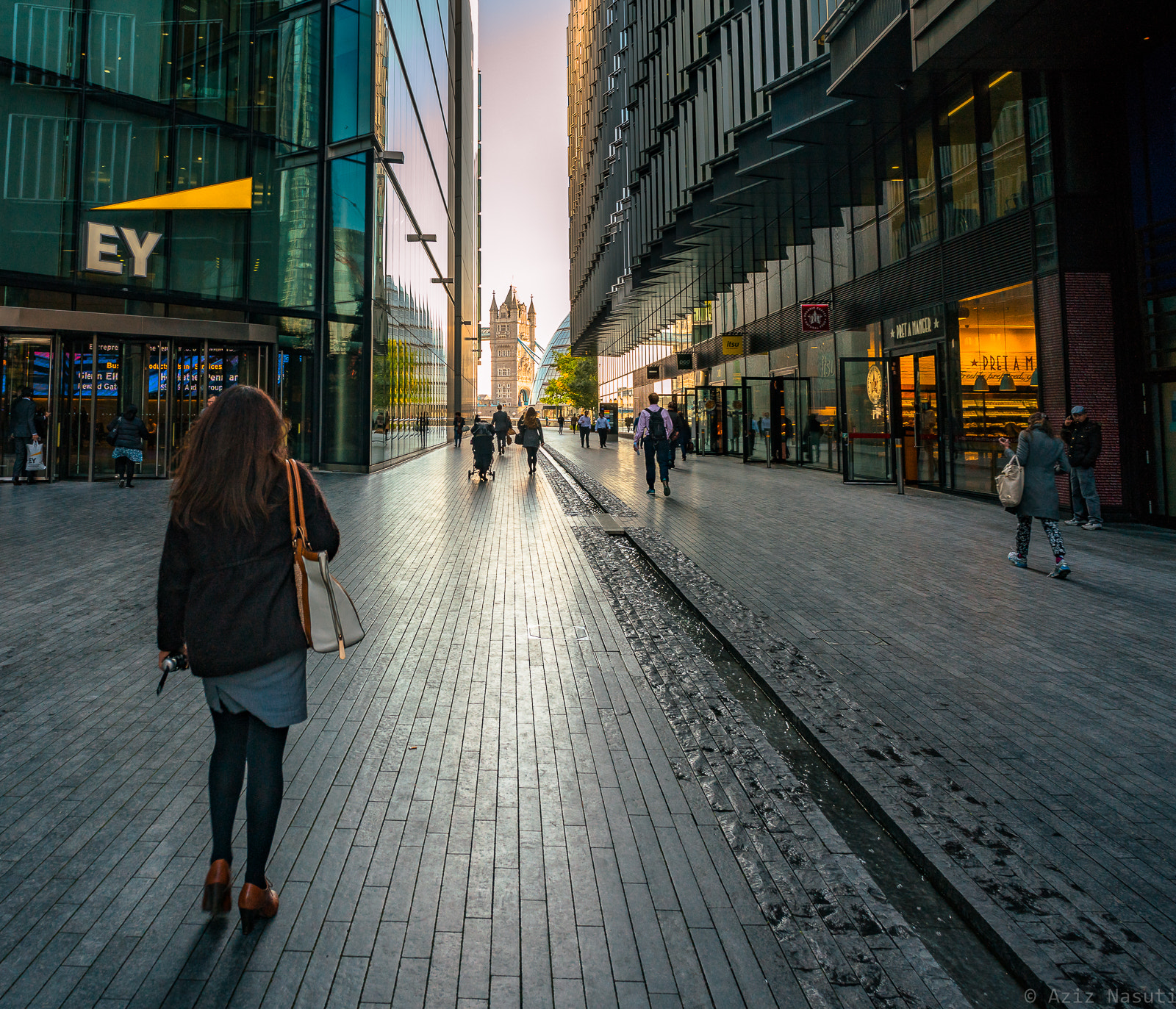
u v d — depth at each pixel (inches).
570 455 1196.5
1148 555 339.9
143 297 681.6
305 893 106.3
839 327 787.4
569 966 92.1
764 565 322.0
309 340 810.2
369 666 203.3
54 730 160.7
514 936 97.7
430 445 1312.7
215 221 724.0
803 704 171.5
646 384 1814.7
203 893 104.7
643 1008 85.4
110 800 131.8
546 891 106.9
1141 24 385.4
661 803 131.4
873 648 212.4
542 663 205.9
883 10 443.8
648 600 275.7
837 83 499.2
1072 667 195.8
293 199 790.5
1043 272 465.4
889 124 571.5
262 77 755.4
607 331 2006.6
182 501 97.0
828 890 106.7
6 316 618.2
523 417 798.5
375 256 811.4
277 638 96.6
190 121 707.4
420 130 1091.9
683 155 850.8
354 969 91.7
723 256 957.8
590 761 147.4
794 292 928.3
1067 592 274.2
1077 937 94.2
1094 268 450.9
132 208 675.4
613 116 1278.3
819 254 842.8
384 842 119.3
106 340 685.9
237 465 97.3
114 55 664.4
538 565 335.9
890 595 272.2
